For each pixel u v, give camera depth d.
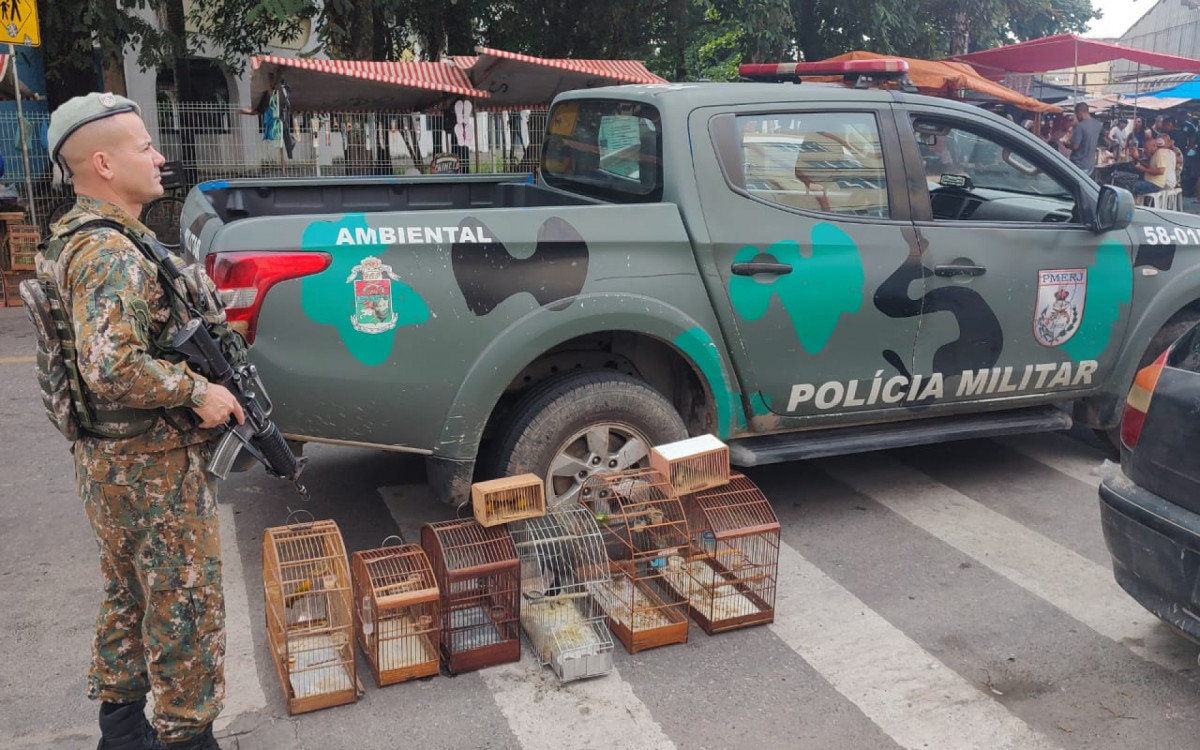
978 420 4.78
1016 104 14.05
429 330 3.61
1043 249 4.59
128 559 2.49
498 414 4.15
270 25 14.27
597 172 4.62
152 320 2.35
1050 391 4.82
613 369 4.28
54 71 13.03
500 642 3.33
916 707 3.12
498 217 3.69
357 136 11.64
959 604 3.79
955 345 4.49
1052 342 4.71
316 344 3.48
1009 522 4.57
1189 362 3.18
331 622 3.30
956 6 17.75
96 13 11.70
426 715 3.06
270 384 3.46
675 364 4.34
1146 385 3.29
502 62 10.14
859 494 4.91
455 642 3.33
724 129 4.07
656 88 4.23
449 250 3.61
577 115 4.81
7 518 4.49
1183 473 3.08
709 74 18.89
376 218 3.54
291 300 3.42
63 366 2.32
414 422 3.69
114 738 2.69
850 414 4.42
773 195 4.12
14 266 9.27
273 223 3.42
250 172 12.20
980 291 4.48
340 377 3.53
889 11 16.06
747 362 4.13
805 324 4.18
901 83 4.66
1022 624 3.65
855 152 4.29
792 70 4.96
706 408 4.20
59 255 2.26
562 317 3.76
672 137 4.00
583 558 3.51
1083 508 4.75
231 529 4.37
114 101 2.30
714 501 3.77
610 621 3.56
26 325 8.38
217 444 2.46
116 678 2.64
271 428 2.58
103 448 2.34
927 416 4.62
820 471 5.23
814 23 16.67
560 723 3.02
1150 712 3.11
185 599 2.47
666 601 3.70
